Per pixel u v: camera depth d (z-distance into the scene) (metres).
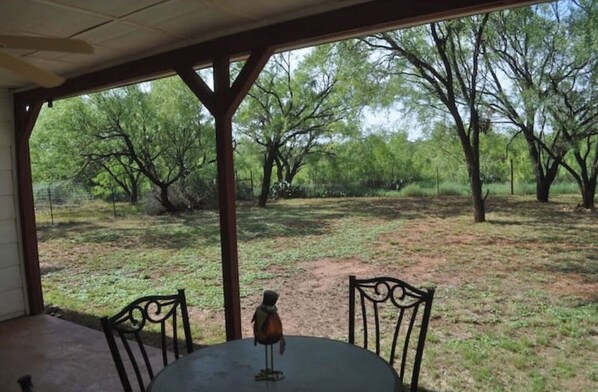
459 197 10.21
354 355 1.73
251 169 12.41
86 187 12.17
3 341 3.79
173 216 11.22
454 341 3.76
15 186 4.50
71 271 6.91
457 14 2.09
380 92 9.37
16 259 4.51
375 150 11.44
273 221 9.68
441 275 5.53
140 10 2.39
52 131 11.32
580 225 6.99
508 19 7.35
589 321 3.98
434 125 9.33
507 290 4.86
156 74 3.29
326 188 12.60
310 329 4.27
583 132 7.19
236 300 2.98
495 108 8.05
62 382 3.00
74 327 4.13
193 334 4.17
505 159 8.98
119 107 11.07
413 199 10.91
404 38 8.39
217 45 2.84
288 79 11.26
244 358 1.74
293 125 11.39
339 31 2.34
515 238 6.75
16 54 3.14
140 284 6.07
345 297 5.11
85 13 2.42
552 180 8.46
